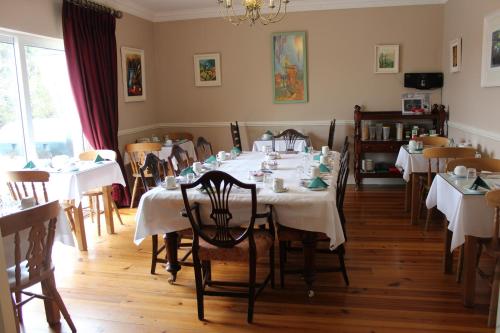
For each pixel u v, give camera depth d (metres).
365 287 2.94
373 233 4.04
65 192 3.62
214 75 6.22
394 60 5.73
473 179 2.95
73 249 3.83
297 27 5.90
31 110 4.18
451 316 2.54
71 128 4.84
